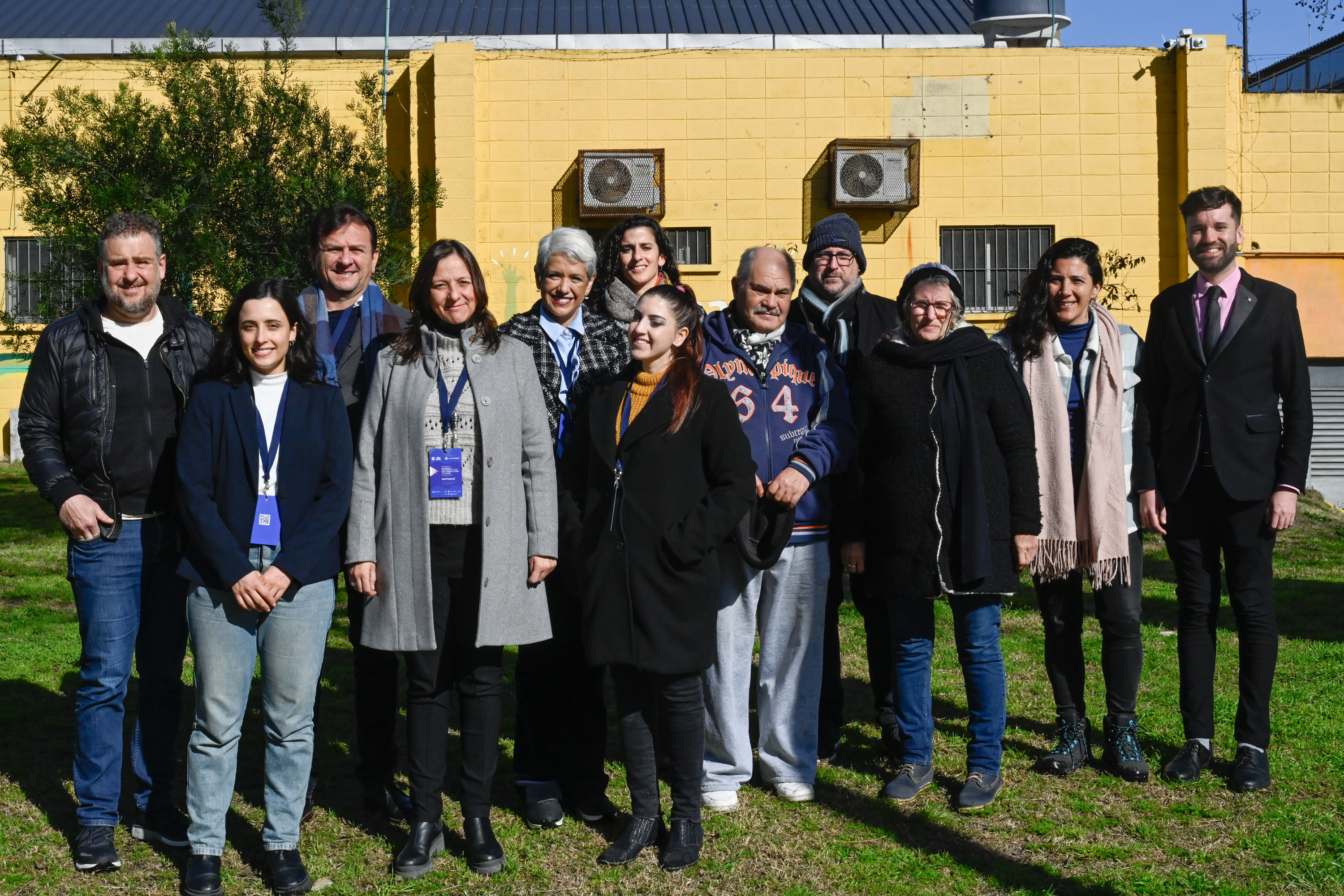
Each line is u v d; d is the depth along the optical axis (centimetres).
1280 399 471
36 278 1023
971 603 438
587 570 385
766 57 1470
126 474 387
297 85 1362
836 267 486
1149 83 1469
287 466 366
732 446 390
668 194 1474
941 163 1477
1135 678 465
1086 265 464
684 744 387
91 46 1570
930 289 439
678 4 1789
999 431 434
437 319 390
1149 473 470
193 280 1002
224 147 1039
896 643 449
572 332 441
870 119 1474
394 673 425
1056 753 467
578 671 423
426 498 375
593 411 400
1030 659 643
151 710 402
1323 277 1500
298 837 374
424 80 1465
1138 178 1474
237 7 1777
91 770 384
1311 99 1491
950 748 500
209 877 358
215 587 357
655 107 1473
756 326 438
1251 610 456
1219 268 465
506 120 1469
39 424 388
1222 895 355
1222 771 463
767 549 411
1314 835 398
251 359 368
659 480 385
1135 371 481
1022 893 358
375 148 1144
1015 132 1474
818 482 425
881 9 1775
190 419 366
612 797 445
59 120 1113
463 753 383
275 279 376
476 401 379
